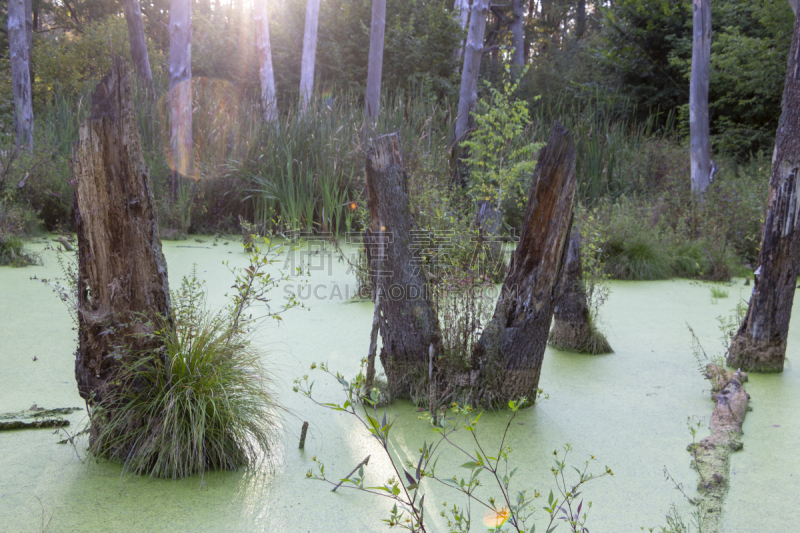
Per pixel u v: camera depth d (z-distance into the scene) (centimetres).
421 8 1705
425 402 317
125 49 1593
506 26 2505
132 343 247
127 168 238
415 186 564
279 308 517
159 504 221
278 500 227
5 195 769
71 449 261
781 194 380
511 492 236
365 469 252
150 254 246
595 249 487
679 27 1576
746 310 428
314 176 925
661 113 1633
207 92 1107
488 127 798
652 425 307
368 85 1127
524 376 321
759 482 249
